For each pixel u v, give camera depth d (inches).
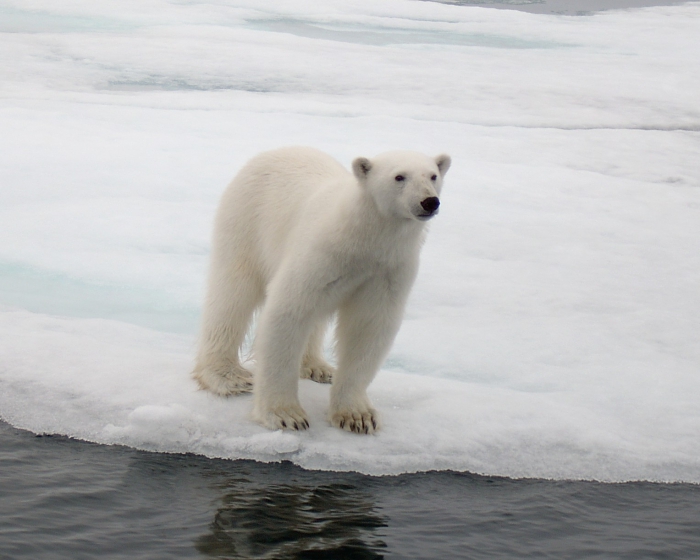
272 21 1744.6
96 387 316.5
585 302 460.4
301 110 940.0
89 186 613.0
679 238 584.4
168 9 1749.5
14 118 786.8
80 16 1574.8
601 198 676.7
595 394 346.0
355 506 259.1
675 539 250.4
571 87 1175.0
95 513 244.7
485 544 242.2
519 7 2311.8
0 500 246.8
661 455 298.0
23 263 476.7
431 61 1331.2
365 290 289.1
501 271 504.7
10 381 317.1
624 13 2165.4
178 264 492.7
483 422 310.3
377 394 329.4
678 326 429.4
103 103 911.0
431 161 283.0
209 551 228.7
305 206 298.2
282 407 299.6
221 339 322.7
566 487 278.5
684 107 1091.9
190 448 287.0
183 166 674.8
